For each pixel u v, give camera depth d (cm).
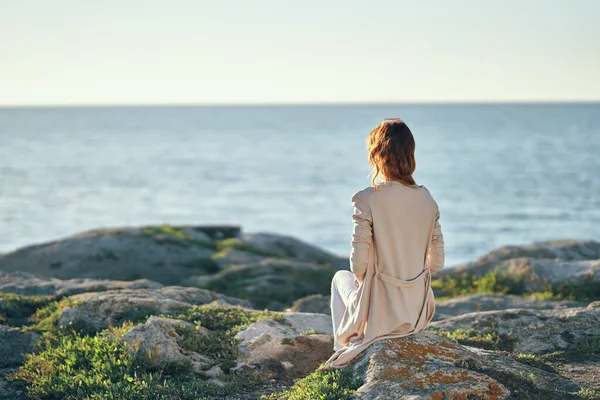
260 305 1552
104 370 664
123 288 1141
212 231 2881
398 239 564
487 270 1565
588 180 8944
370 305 576
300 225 6025
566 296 1257
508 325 793
